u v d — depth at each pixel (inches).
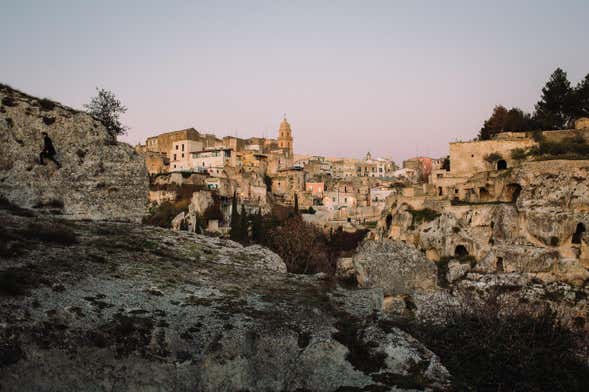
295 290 823.1
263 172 5472.4
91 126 1034.7
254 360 601.9
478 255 2393.0
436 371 612.1
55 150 978.1
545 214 2282.2
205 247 1000.2
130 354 542.6
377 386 577.3
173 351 567.5
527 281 2159.2
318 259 2501.2
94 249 815.1
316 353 613.6
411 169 6919.3
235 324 636.7
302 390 589.9
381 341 637.3
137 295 671.8
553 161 2416.3
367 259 1045.8
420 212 2810.0
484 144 3161.9
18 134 937.5
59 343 517.0
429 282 1037.8
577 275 2113.7
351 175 7062.0
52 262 707.4
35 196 935.7
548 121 3435.0
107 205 1031.6
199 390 546.6
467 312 845.8
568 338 751.1
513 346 682.2
